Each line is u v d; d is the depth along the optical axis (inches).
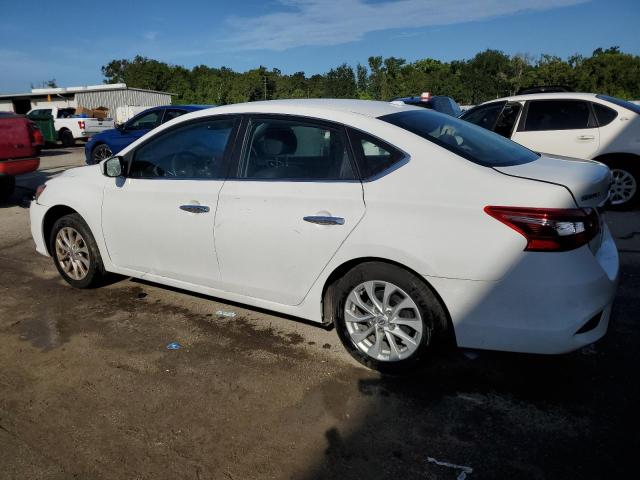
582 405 108.7
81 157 648.4
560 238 97.9
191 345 139.5
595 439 98.1
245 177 133.6
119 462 95.6
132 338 144.2
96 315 159.9
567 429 101.3
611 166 269.0
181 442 100.6
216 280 142.3
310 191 121.4
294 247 124.3
